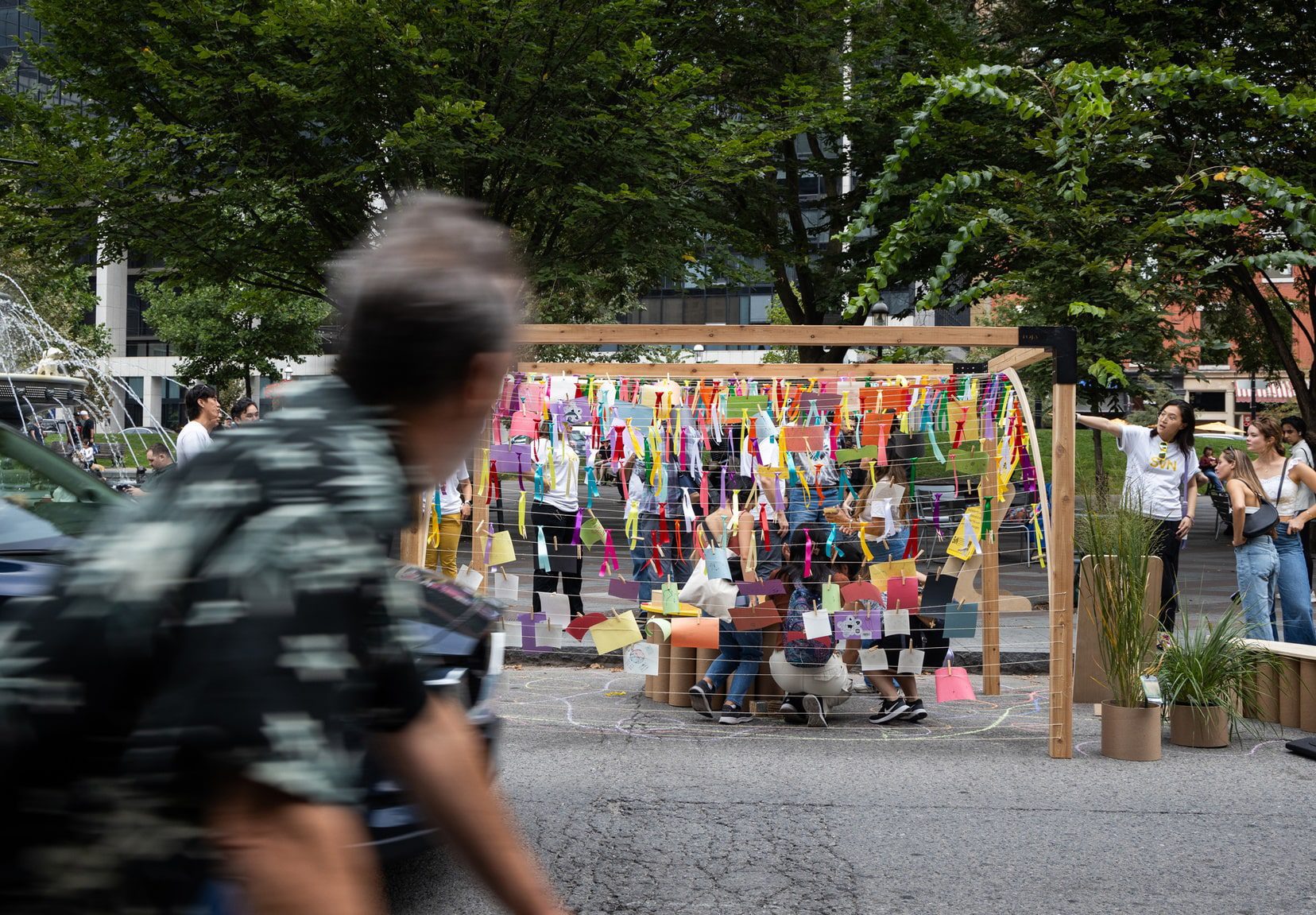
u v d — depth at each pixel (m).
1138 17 14.96
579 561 8.02
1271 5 14.98
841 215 17.73
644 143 13.59
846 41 17.00
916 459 7.26
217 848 1.12
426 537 6.52
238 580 1.13
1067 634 6.23
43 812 1.13
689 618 7.07
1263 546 8.70
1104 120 9.91
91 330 42.03
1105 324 9.79
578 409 7.21
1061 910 3.98
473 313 1.34
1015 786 5.60
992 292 10.42
